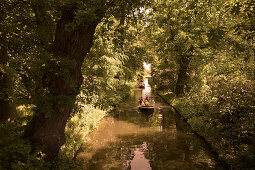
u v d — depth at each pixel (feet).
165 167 21.93
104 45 34.81
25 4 18.62
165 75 82.64
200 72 54.60
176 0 27.48
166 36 51.47
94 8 13.43
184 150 26.89
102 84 37.86
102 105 50.83
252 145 19.72
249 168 17.48
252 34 17.72
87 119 34.58
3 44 21.03
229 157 21.33
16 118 23.44
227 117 26.53
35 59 16.22
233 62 35.06
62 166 18.54
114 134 34.27
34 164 14.82
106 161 23.48
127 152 26.43
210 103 35.60
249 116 22.75
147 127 38.55
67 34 16.08
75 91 17.19
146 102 55.72
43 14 17.75
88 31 16.70
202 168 21.56
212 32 17.95
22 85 19.15
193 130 35.45
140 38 73.77
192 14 26.11
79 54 16.96
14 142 14.49
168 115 48.75
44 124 16.81
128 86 108.68
